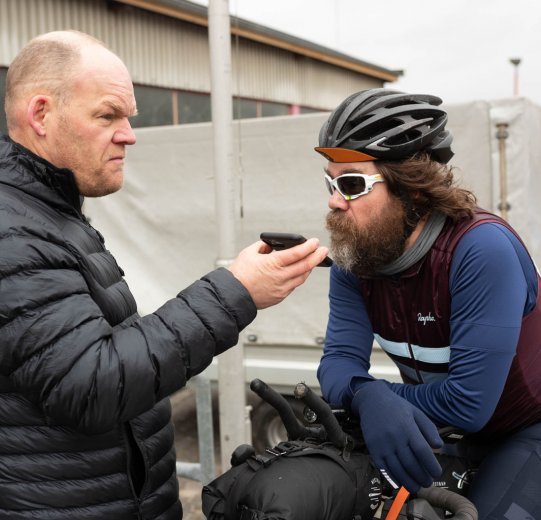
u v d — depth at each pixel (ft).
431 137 4.54
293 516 3.53
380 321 5.13
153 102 32.58
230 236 8.58
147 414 4.20
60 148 3.83
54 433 3.73
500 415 4.96
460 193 4.65
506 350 4.36
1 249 3.37
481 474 4.92
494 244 4.39
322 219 12.34
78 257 3.63
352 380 4.58
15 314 3.30
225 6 8.27
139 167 13.84
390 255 4.60
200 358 3.58
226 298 3.63
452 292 4.52
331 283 5.49
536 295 4.79
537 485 4.71
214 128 8.47
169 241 13.75
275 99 42.50
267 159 12.64
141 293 13.85
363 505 4.00
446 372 4.90
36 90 3.76
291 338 12.85
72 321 3.34
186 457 14.08
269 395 4.20
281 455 4.02
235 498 3.84
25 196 3.82
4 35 25.08
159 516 4.31
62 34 3.86
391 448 3.90
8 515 3.77
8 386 3.62
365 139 4.48
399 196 4.52
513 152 11.19
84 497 3.87
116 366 3.34
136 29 31.22
